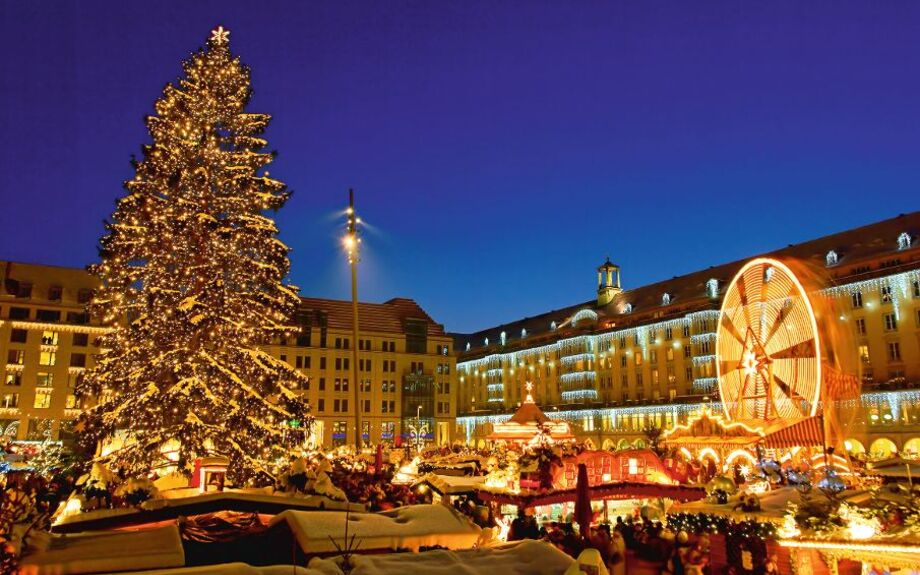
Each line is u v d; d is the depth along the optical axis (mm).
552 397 106375
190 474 20812
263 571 4762
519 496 19141
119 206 23469
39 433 72750
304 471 11867
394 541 6637
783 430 23609
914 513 11656
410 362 100188
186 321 22141
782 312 26391
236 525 9430
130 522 9891
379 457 26547
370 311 101875
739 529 13859
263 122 26438
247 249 24656
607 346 98562
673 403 82875
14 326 73812
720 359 30875
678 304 89625
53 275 79375
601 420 92938
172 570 4645
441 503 7859
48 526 9461
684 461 24406
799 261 26312
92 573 5414
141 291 22594
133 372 21375
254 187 25000
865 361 66812
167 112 24766
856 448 60781
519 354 114938
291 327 26609
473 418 117250
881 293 66562
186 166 24422
